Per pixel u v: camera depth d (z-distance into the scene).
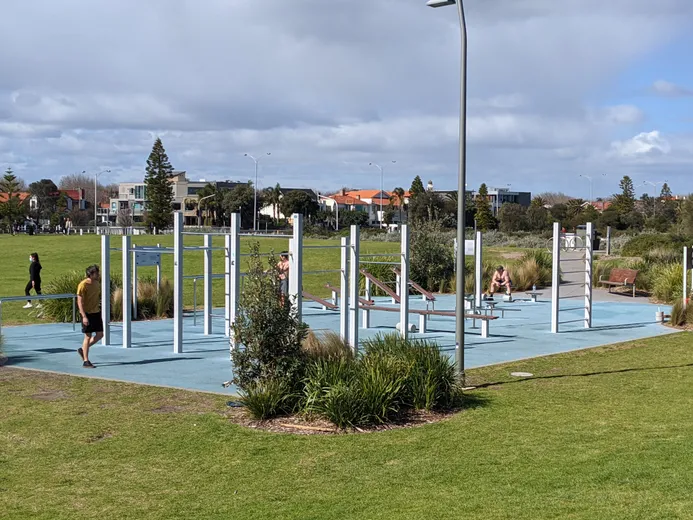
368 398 9.75
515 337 18.75
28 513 6.79
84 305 13.84
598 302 27.64
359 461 8.21
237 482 7.59
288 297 10.93
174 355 15.46
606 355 15.85
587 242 20.53
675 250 41.25
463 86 11.67
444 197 104.94
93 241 65.69
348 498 7.05
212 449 8.70
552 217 101.75
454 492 7.14
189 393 11.63
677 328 20.52
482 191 97.88
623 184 131.25
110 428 9.59
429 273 30.97
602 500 6.79
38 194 142.62
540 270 33.41
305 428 9.52
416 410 10.37
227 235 17.78
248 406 9.98
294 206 113.38
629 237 63.56
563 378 13.13
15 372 13.41
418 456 8.36
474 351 16.45
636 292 30.64
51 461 8.30
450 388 10.76
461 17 11.59
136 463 8.22
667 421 9.88
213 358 15.10
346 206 150.12
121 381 12.59
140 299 21.97
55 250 54.75
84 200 166.38
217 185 150.12
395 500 6.96
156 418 10.08
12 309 24.03
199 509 6.85
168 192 100.62
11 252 53.09
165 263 41.84
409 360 10.88
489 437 9.11
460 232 11.95
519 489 7.17
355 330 14.60
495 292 30.67
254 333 10.45
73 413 10.36
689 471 7.61
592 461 8.04
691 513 6.39
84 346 13.96
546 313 24.22
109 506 6.95
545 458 8.19
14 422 9.89
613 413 10.37
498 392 11.88
